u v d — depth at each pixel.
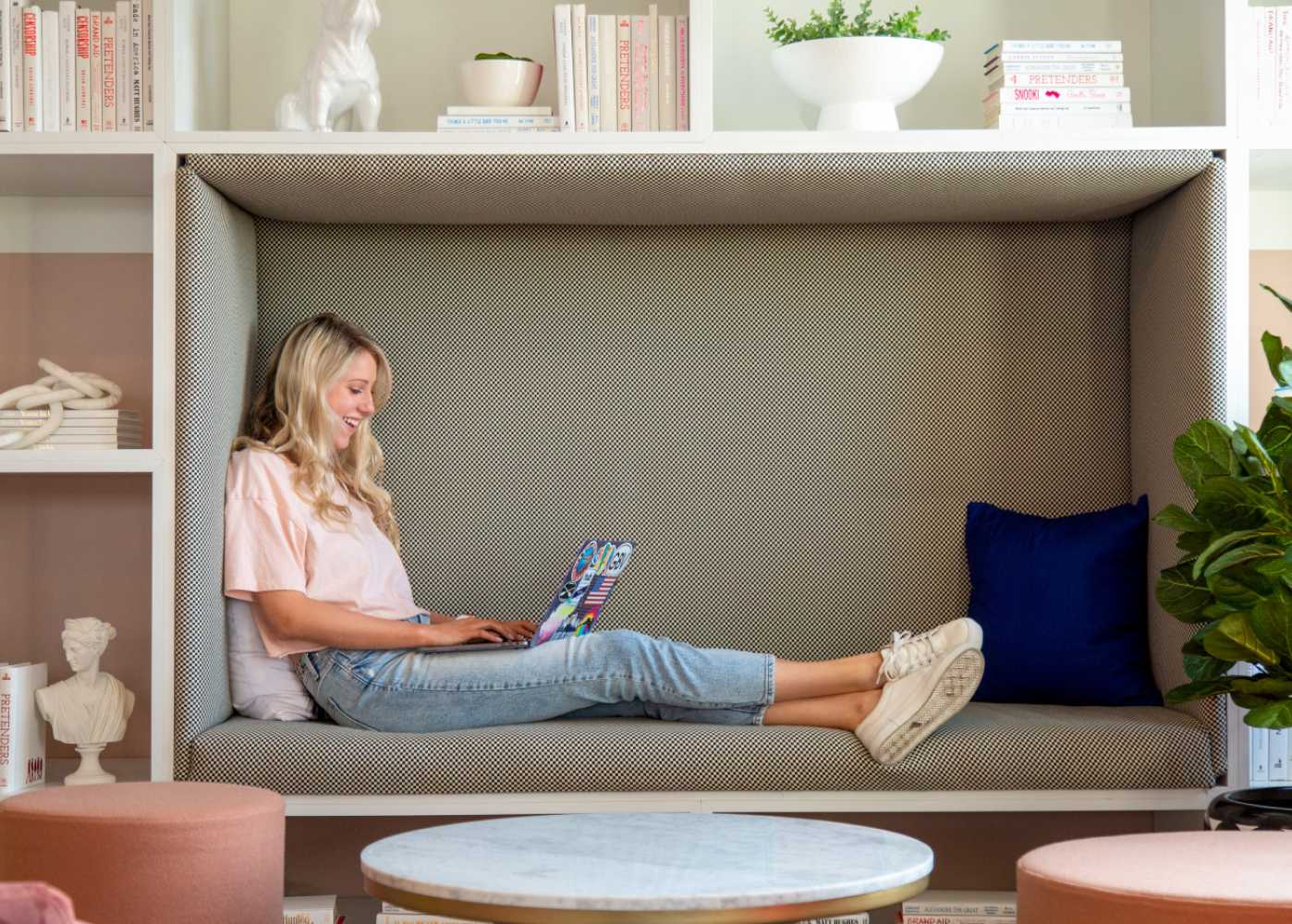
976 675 2.46
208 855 1.87
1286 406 2.36
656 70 2.79
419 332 3.07
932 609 3.07
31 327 3.10
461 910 1.55
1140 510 2.91
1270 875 1.57
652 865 1.66
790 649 3.06
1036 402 3.10
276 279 3.07
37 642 3.10
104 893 1.84
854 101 2.88
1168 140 2.73
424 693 2.56
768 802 2.51
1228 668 2.46
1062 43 2.84
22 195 3.08
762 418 3.09
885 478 3.09
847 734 2.53
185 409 2.60
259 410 2.84
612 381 3.08
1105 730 2.54
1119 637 2.85
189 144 2.68
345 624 2.58
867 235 3.10
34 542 3.10
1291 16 2.78
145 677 3.09
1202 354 2.70
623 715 2.73
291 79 3.12
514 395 3.08
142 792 2.03
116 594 3.10
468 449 3.07
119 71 2.72
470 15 3.15
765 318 3.09
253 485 2.69
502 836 1.85
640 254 3.09
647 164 2.69
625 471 3.08
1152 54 3.16
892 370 3.10
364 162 2.68
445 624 2.69
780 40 2.99
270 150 2.69
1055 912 1.57
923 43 2.85
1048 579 2.86
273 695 2.71
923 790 2.51
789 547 3.08
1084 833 3.01
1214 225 2.70
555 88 3.16
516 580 3.06
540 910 1.51
